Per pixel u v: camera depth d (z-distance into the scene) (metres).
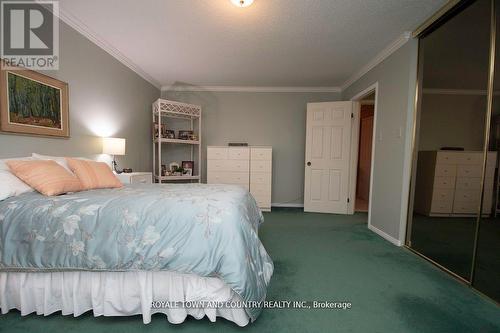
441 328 1.30
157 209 1.32
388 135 2.76
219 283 1.28
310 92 4.48
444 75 2.92
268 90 4.51
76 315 1.34
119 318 1.35
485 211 2.38
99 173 2.03
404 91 2.49
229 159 4.21
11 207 1.33
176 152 4.60
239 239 1.25
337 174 4.07
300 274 1.90
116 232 1.26
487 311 1.45
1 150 1.74
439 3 1.97
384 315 1.41
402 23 2.28
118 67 3.11
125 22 2.34
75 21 2.30
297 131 4.53
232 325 1.30
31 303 1.36
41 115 2.01
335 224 3.39
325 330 1.28
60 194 1.59
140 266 1.24
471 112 2.84
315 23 2.32
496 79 1.72
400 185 2.52
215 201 1.44
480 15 2.01
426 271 1.97
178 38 2.66
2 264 1.28
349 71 3.61
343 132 4.00
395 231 2.59
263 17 2.23
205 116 4.59
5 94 1.73
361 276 1.88
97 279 1.33
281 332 1.25
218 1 2.00
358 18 2.21
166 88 4.52
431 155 3.31
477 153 3.00
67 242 1.26
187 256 1.21
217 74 3.83
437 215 3.39
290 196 4.60
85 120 2.54
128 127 3.40
